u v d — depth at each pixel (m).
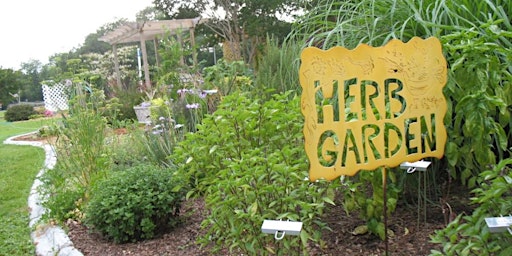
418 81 2.01
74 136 4.30
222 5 16.03
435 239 1.88
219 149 2.58
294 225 1.90
